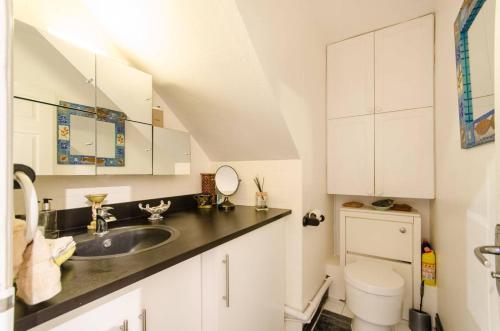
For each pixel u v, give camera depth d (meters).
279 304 1.50
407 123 1.79
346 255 2.03
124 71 1.22
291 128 1.46
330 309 1.92
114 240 1.10
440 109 1.52
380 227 1.90
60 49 0.98
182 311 0.87
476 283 0.87
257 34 1.11
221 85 1.32
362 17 1.75
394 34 1.85
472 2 0.82
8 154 0.33
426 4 1.62
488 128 0.72
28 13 0.98
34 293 0.49
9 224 0.33
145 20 1.16
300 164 1.60
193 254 0.84
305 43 1.63
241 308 1.11
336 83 2.07
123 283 0.63
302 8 1.54
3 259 0.32
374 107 1.92
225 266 1.01
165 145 1.42
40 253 0.51
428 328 1.58
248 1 1.04
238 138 1.65
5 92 0.32
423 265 1.72
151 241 1.18
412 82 1.78
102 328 0.62
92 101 1.08
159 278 0.78
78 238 1.01
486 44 0.75
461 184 1.06
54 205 1.07
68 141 1.00
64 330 0.55
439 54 1.54
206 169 1.91
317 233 1.88
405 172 1.80
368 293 1.40
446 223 1.35
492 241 0.74
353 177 1.99
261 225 1.26
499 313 0.66
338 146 2.06
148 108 1.32
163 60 1.31
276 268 1.47
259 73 1.19
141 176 1.43
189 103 1.52
